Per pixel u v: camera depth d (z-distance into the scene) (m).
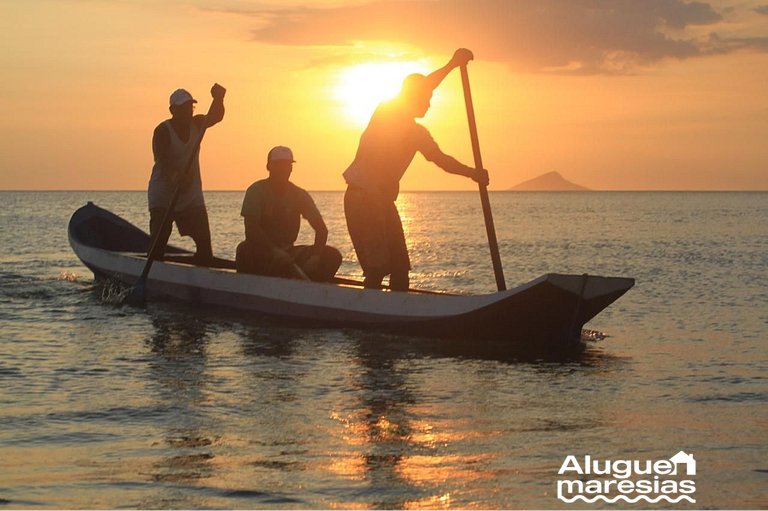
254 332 9.55
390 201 9.51
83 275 15.72
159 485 4.55
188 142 12.18
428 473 4.77
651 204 110.69
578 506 4.32
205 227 12.53
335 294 9.84
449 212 77.69
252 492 4.44
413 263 20.47
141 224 44.69
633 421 5.94
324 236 10.96
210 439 5.42
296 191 10.91
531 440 5.44
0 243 25.31
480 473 4.78
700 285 14.91
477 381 7.21
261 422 5.82
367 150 9.40
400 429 5.68
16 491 4.45
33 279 14.83
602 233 35.69
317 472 4.77
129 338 9.11
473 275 17.22
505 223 48.28
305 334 9.43
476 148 9.33
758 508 4.32
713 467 4.94
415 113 9.34
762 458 5.11
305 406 6.27
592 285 8.45
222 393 6.66
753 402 6.54
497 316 8.72
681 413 6.18
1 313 10.82
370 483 4.59
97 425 5.72
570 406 6.37
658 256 22.36
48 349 8.43
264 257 10.84
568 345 8.78
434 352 8.47
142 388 6.80
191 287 11.45
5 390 6.70
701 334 9.74
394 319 9.33
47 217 48.03
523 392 6.82
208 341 8.98
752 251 24.00
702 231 37.19
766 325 10.41
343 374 7.43
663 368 7.83
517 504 4.32
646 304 12.34
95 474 4.72
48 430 5.60
